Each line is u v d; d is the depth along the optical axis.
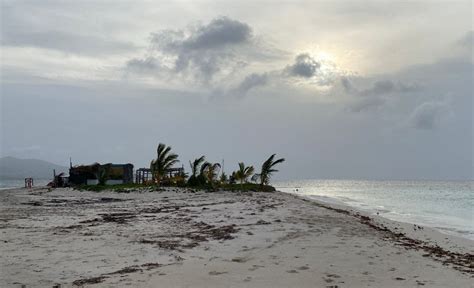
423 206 40.44
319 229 15.94
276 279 8.71
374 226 18.64
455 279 9.18
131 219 19.20
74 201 33.31
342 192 84.38
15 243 12.48
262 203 28.64
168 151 46.09
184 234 14.59
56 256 10.76
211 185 45.09
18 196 40.91
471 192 82.94
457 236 19.08
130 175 56.38
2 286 8.08
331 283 8.52
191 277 8.75
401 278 9.10
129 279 8.56
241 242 13.04
